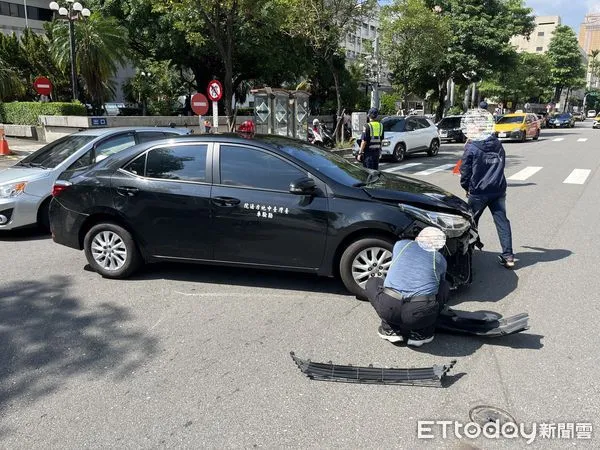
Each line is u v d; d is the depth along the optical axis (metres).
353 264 4.64
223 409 3.06
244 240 4.84
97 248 5.35
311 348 3.81
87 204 5.26
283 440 2.77
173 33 25.00
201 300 4.75
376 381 3.32
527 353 3.70
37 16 51.31
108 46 23.78
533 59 50.41
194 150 5.03
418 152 19.75
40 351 3.81
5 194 7.00
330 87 34.56
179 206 4.94
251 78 31.58
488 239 6.88
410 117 19.30
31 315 4.47
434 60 26.94
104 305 4.67
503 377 3.38
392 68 28.34
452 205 4.73
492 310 4.49
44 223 7.34
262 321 4.29
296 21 18.45
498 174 5.50
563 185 11.49
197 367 3.55
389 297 3.62
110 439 2.80
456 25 28.48
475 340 3.92
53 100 27.28
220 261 5.00
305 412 3.02
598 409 3.02
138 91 26.50
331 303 4.65
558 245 6.54
